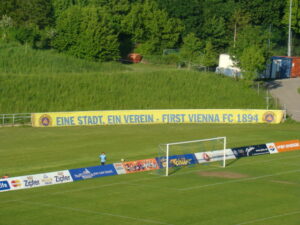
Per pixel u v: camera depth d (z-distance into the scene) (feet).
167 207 165.27
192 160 234.58
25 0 511.81
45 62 428.56
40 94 377.50
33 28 465.88
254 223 148.97
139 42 522.47
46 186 192.54
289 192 185.47
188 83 411.54
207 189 189.26
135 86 402.72
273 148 263.90
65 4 530.27
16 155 249.34
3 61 414.41
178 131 316.60
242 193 183.62
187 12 543.39
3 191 184.03
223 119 349.41
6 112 352.69
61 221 150.61
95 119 341.82
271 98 401.49
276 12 580.71
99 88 394.73
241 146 272.51
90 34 453.17
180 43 536.83
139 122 345.92
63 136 299.17
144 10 524.11
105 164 221.87
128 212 159.53
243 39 433.48
